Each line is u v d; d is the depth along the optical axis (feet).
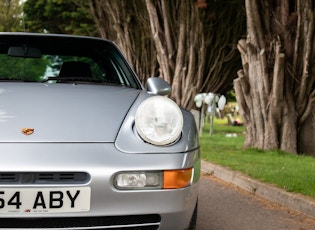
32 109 8.55
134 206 7.66
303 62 28.25
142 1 60.08
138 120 8.16
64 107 8.75
